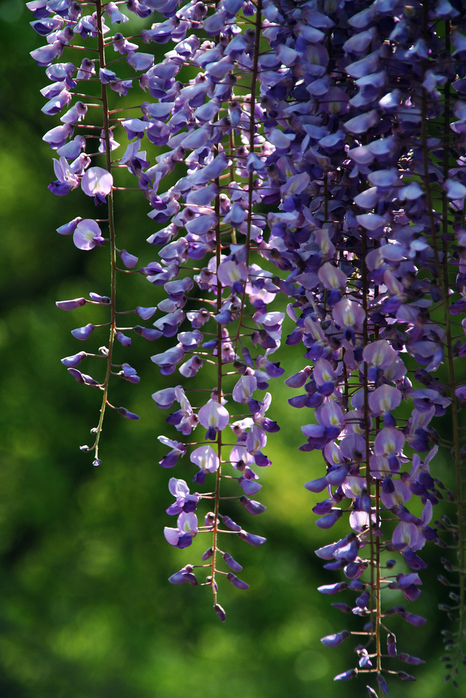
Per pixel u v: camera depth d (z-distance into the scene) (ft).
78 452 20.71
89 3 8.30
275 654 21.13
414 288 8.11
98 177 8.30
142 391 20.38
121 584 20.86
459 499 8.16
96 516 20.74
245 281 8.19
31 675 20.75
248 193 8.18
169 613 21.45
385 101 7.98
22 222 21.07
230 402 18.85
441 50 8.08
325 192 8.17
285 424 19.34
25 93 20.39
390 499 8.20
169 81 8.37
